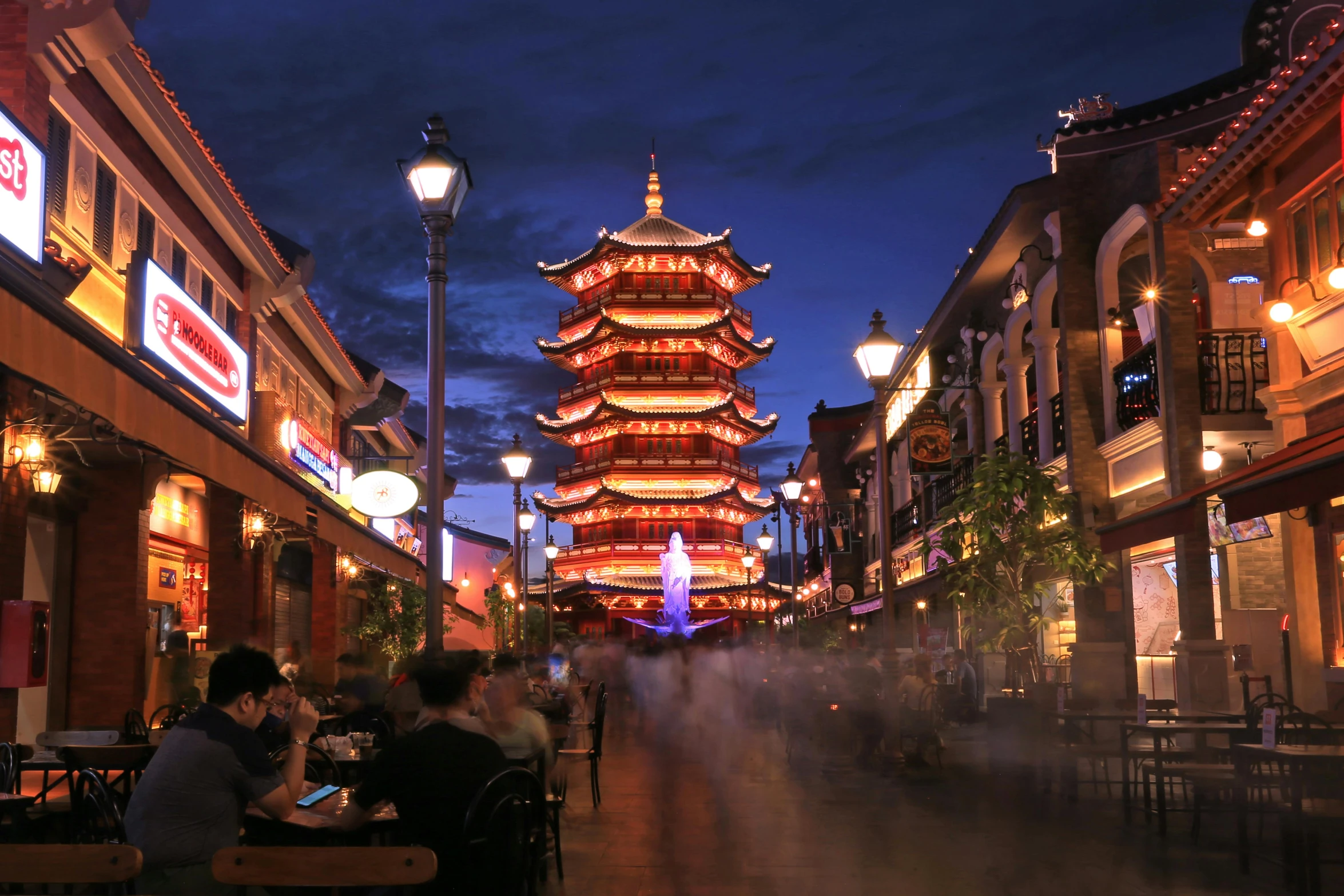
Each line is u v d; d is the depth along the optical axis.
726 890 7.74
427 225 11.10
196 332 15.45
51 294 6.90
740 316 89.94
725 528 88.19
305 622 26.69
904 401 37.78
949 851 9.02
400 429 40.16
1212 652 16.03
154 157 16.02
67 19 11.62
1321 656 13.98
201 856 4.81
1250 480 9.90
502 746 8.41
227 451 10.47
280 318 23.81
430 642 10.48
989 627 20.56
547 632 44.16
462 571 65.56
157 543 18.23
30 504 13.70
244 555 19.78
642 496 83.56
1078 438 20.69
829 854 9.02
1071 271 21.05
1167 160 18.88
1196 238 18.69
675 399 85.56
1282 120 12.91
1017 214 22.61
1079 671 19.81
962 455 32.06
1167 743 13.41
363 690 13.59
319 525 15.20
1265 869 8.20
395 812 5.83
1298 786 7.32
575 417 89.38
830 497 53.19
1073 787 11.88
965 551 21.25
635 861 8.88
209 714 5.04
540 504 86.75
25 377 6.79
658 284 86.31
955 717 21.20
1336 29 11.51
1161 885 7.64
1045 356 23.23
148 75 14.22
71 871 3.47
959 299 28.69
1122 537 13.02
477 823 5.12
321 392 28.98
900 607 40.28
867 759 15.66
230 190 18.08
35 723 14.08
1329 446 10.09
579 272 88.19
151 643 17.23
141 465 14.97
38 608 10.59
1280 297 14.03
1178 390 16.77
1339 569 13.42
